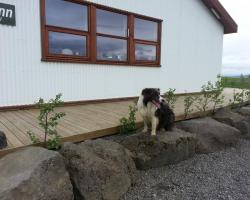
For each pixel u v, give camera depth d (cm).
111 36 711
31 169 218
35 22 558
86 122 445
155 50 838
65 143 295
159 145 366
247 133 561
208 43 1026
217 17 1025
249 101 786
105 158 296
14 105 547
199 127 480
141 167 352
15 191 197
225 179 345
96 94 693
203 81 1032
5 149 288
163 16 833
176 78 916
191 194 299
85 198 251
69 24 622
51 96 604
